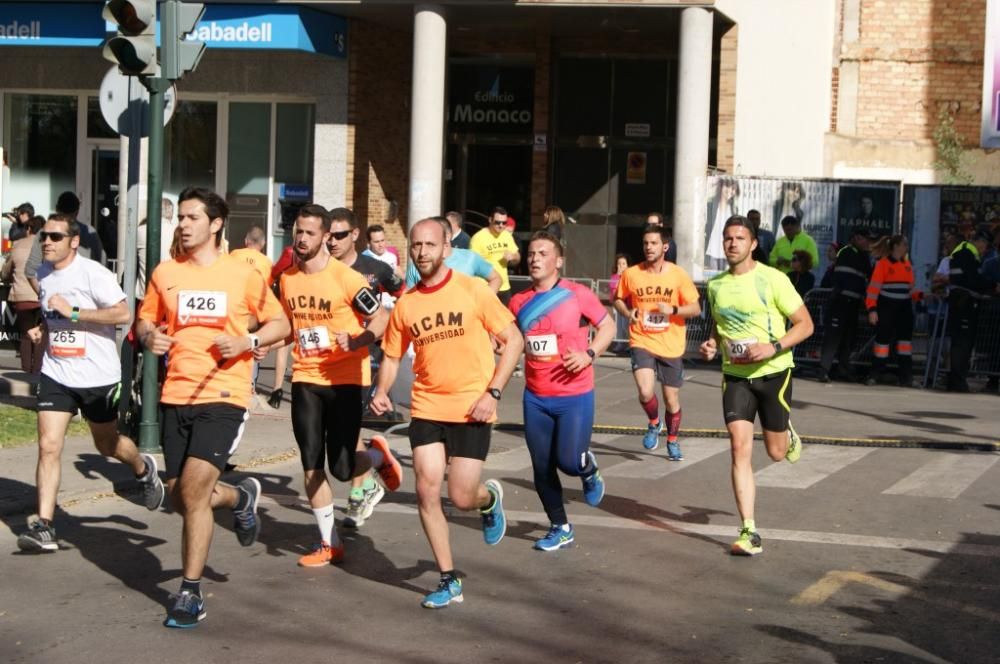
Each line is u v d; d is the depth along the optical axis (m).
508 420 13.91
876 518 9.26
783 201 20.38
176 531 8.65
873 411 15.00
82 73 22.94
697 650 6.15
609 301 20.36
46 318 8.11
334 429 7.75
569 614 6.76
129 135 11.27
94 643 6.18
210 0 20.73
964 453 12.20
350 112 21.88
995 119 20.58
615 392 16.19
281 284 7.81
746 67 21.33
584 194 24.50
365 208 22.38
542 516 9.31
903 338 18.22
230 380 6.63
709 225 20.25
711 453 12.12
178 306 6.66
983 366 17.94
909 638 6.37
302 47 20.78
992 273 17.52
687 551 8.22
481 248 17.12
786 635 6.40
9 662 5.89
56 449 8.05
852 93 24.86
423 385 6.96
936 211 20.83
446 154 24.56
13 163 23.77
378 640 6.27
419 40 20.58
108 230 23.64
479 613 6.76
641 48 24.06
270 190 22.92
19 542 7.91
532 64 24.25
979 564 7.92
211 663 5.89
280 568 7.71
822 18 21.50
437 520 6.91
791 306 8.15
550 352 8.07
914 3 24.73
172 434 6.65
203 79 22.31
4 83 23.20
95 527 8.71
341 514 9.25
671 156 24.22
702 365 19.86
